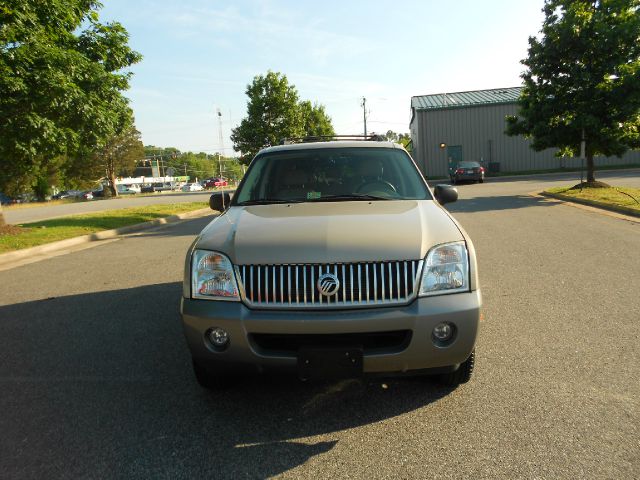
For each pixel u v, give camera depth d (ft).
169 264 25.66
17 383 11.64
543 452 8.13
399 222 10.02
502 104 112.47
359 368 8.63
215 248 9.59
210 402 10.42
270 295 8.90
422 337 8.69
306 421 9.50
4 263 29.04
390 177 13.28
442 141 115.55
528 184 74.69
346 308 8.71
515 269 21.09
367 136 17.02
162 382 11.48
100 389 11.18
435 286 8.90
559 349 12.43
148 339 14.44
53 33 35.65
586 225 31.71
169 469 8.05
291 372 8.97
